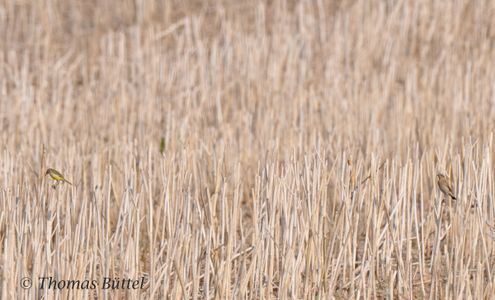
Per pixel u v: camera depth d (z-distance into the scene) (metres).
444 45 45.41
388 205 23.84
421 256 22.64
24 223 21.30
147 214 24.88
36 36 48.56
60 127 35.94
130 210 21.98
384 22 47.09
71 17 51.91
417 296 23.00
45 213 22.84
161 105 38.75
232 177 26.81
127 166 24.92
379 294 22.73
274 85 39.84
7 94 41.25
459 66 38.69
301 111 33.84
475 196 23.58
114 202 28.17
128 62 45.59
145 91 39.78
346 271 23.06
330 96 36.53
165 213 23.47
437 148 28.66
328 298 21.33
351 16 47.41
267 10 50.69
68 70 44.59
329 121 34.16
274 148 28.05
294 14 48.56
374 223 22.81
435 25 47.12
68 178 25.58
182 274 20.78
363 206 25.97
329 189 28.02
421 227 23.77
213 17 50.47
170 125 33.97
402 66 43.00
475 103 35.84
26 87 39.91
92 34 49.78
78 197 26.42
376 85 37.56
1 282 20.89
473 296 21.27
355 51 45.22
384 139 31.17
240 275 21.55
